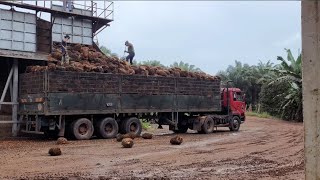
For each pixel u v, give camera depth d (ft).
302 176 26.89
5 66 63.26
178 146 45.80
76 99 53.21
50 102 50.85
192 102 68.18
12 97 57.47
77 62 60.80
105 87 56.18
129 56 79.36
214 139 55.88
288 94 112.98
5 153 38.70
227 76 168.25
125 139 44.57
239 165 31.86
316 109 10.13
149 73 63.36
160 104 63.10
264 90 130.82
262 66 165.68
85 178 25.48
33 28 63.72
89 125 55.21
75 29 73.97
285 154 39.09
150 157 36.11
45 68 51.34
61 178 25.40
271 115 127.54
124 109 58.29
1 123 57.93
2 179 24.99
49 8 65.31
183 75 67.41
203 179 25.66
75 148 43.39
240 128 82.89
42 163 32.09
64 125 53.26
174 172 28.27
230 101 74.43
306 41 10.33
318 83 10.11
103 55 67.51
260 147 45.27
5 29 60.49
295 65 115.44
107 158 35.29
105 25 78.07
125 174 27.20
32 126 54.95
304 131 10.37
